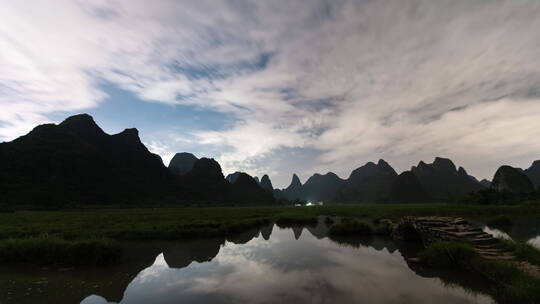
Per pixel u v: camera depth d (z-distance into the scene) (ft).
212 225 79.05
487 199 186.39
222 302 24.39
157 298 25.72
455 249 34.71
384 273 33.01
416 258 39.52
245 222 89.97
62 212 163.73
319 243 56.75
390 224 73.41
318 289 27.50
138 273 34.76
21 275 33.99
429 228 46.09
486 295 25.23
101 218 109.50
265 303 23.95
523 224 84.43
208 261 41.22
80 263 39.47
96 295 26.89
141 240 63.77
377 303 23.61
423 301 23.90
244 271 34.91
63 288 29.07
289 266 37.14
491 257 31.60
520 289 22.44
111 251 40.29
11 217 114.32
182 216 121.49
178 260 42.34
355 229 68.39
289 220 111.55
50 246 40.34
